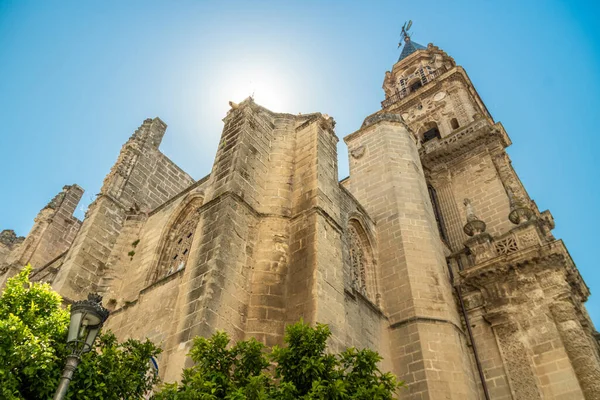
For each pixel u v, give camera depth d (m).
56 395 7.97
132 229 23.52
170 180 28.16
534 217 22.14
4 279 27.91
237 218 15.36
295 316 13.62
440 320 18.89
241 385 9.81
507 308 19.61
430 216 24.28
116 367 10.17
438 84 40.94
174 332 12.67
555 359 17.48
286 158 18.92
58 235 31.81
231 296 13.55
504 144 31.80
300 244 15.40
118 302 19.78
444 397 16.53
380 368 17.47
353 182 26.77
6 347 8.60
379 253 22.20
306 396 8.90
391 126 28.89
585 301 21.27
